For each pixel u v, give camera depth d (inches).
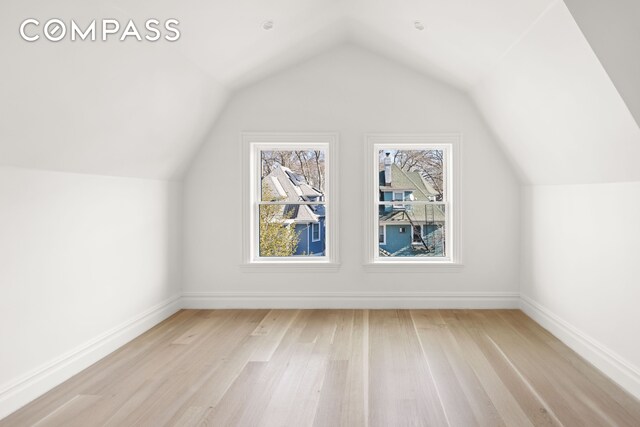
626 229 129.3
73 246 141.1
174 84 161.0
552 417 111.2
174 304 214.8
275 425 107.8
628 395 124.0
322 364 147.2
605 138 126.6
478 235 217.5
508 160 212.5
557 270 175.6
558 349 161.3
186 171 219.8
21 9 91.6
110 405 118.8
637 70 107.6
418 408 116.1
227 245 221.1
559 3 107.6
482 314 207.9
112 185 163.2
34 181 124.0
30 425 108.2
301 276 220.8
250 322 197.5
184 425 108.0
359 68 217.5
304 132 217.9
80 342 144.6
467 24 147.6
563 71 126.0
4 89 98.2
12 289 116.8
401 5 156.6
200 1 127.0
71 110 121.0
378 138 217.6
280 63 206.8
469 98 215.2
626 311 129.1
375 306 219.5
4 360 114.1
